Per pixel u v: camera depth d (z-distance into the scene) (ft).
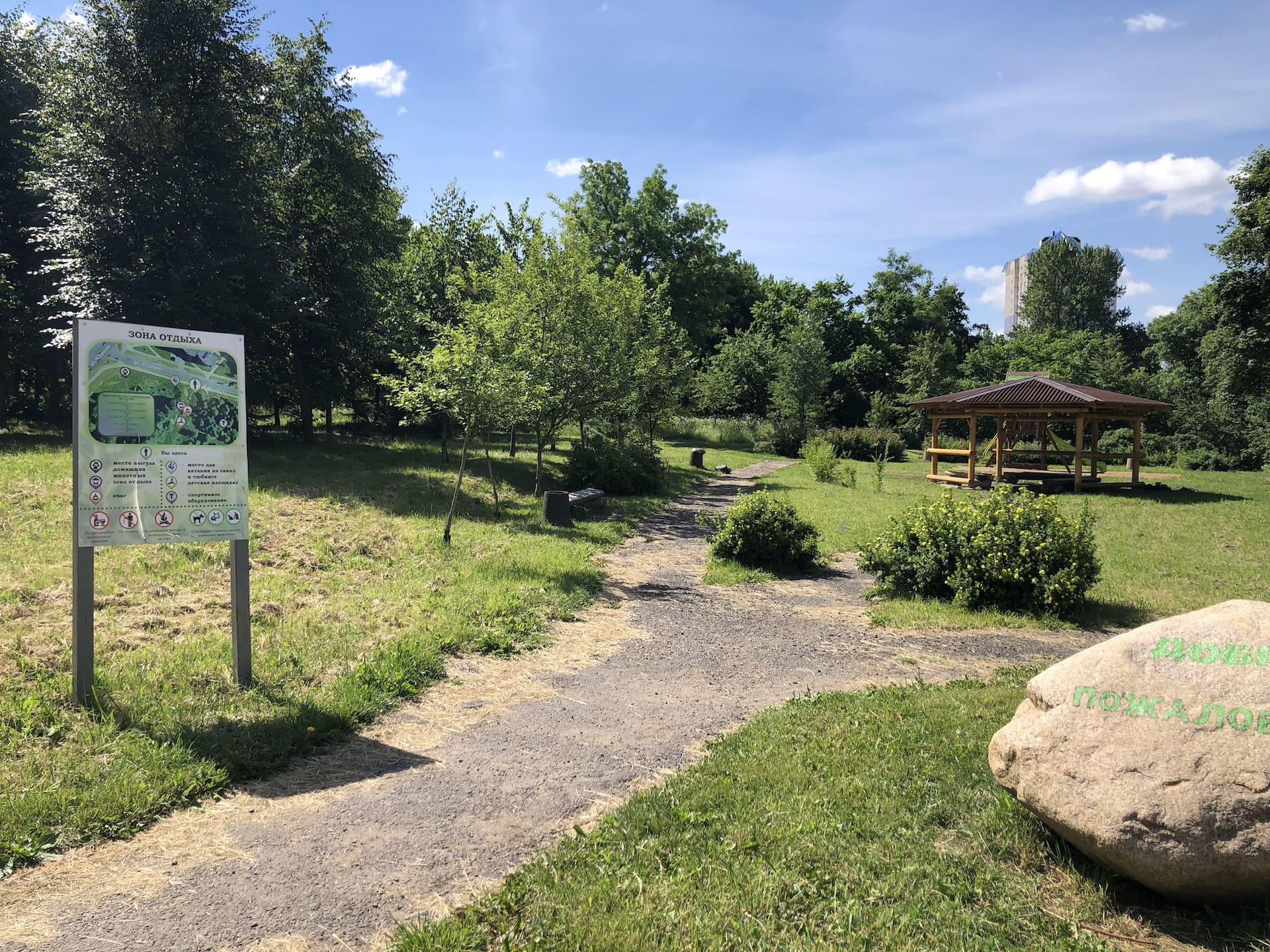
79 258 59.36
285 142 75.25
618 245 144.87
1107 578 37.01
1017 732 11.53
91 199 59.93
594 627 27.04
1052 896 10.74
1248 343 90.74
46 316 65.62
